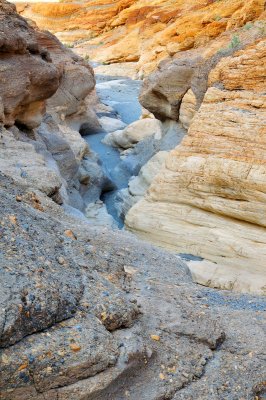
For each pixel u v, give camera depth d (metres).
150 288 6.20
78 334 4.43
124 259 6.93
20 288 4.39
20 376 3.94
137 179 17.53
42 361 4.07
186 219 13.10
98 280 5.36
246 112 13.06
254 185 11.96
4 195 6.25
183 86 18.73
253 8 27.00
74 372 4.16
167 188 13.62
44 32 23.67
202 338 5.27
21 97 14.25
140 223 13.73
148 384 4.57
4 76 13.73
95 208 17.70
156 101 19.98
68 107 23.36
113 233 7.85
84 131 25.88
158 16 51.34
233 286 11.43
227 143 12.88
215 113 13.53
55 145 16.62
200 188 12.95
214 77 14.98
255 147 12.34
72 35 67.00
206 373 4.92
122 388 4.42
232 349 5.31
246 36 18.31
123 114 31.44
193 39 30.41
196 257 12.56
